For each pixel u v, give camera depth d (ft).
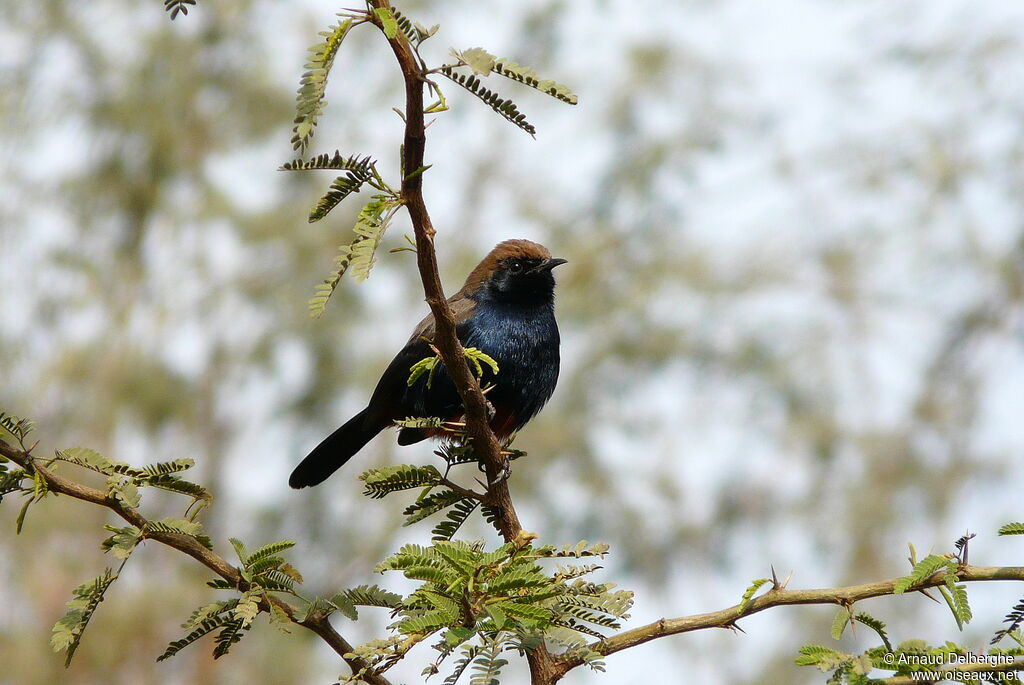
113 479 14.12
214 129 57.31
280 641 49.47
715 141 61.11
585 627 13.91
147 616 47.85
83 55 55.98
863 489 59.31
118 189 55.31
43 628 46.93
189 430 55.98
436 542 14.16
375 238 12.59
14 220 54.08
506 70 12.10
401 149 12.64
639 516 57.36
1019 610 13.34
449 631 12.96
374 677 13.34
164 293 55.62
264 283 56.44
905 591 13.47
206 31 57.88
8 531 47.52
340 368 55.98
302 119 11.36
